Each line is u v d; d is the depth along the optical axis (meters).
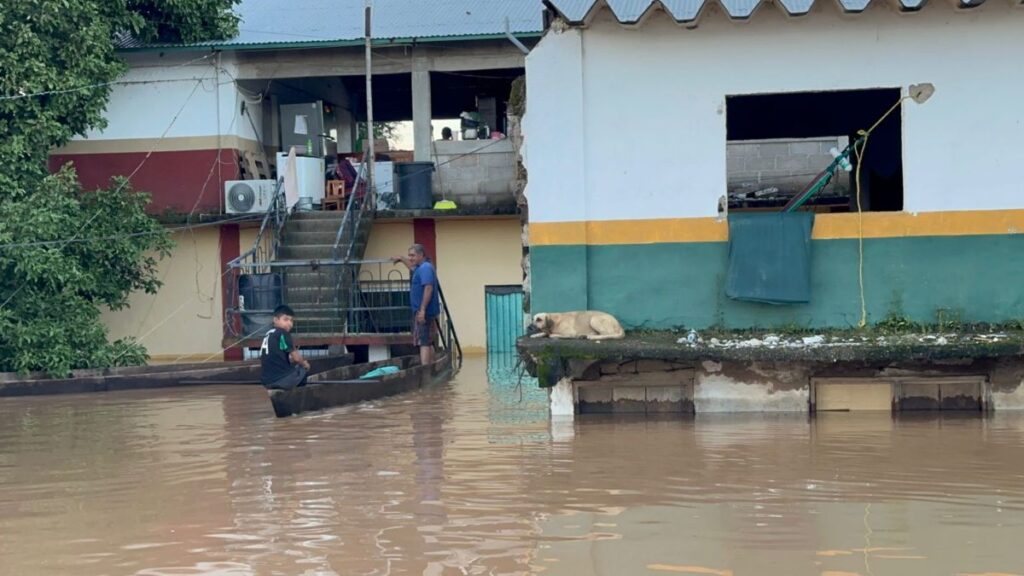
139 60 19.72
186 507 7.50
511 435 10.05
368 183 19.31
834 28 10.98
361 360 18.67
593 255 11.28
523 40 19.45
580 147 11.20
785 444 9.20
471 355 19.53
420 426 10.76
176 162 19.81
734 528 6.65
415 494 7.69
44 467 9.16
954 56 10.90
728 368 10.89
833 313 11.08
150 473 8.75
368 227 19.20
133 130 19.81
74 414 12.66
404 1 21.27
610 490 7.66
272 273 18.23
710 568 5.91
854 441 9.26
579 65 11.20
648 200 11.20
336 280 18.22
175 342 20.09
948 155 10.95
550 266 11.25
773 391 10.88
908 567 5.87
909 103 10.97
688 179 11.16
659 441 9.49
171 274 20.08
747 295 10.95
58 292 16.20
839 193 19.28
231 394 14.37
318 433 10.50
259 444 9.98
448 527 6.80
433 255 20.08
